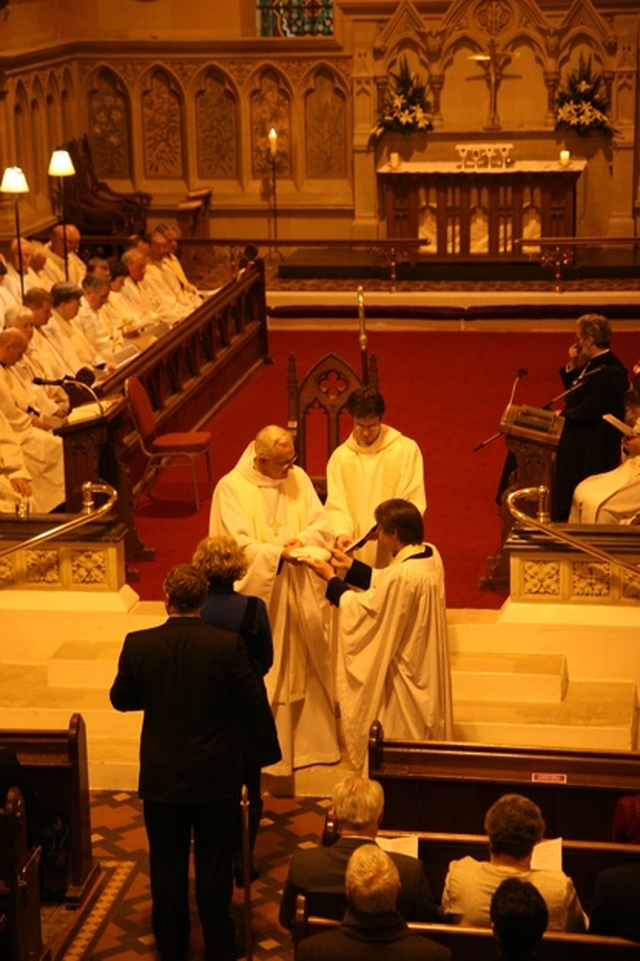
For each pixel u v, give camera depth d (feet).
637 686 30.89
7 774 22.43
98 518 31.94
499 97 74.23
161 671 22.22
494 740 29.30
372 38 74.08
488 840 20.52
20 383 40.42
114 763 28.94
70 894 24.79
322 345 62.44
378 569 29.43
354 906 16.92
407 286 68.28
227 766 22.38
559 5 72.43
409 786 24.45
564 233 70.54
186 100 77.05
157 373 45.37
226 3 76.02
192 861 26.09
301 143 77.00
